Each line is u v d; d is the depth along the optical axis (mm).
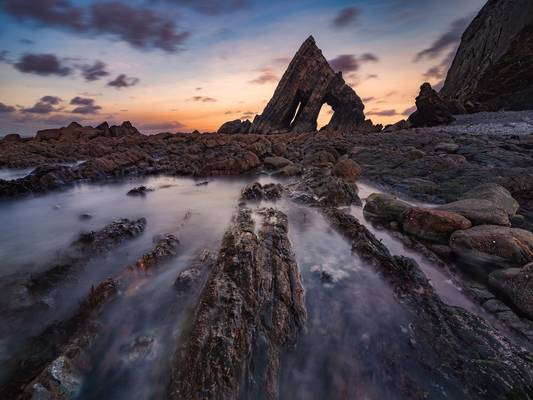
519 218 10875
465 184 15336
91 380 4766
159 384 4645
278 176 22734
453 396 4414
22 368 4785
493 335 5402
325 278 7523
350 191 14875
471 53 88750
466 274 7820
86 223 12648
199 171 24953
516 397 4230
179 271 7836
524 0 69312
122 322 5883
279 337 5371
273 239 8336
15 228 11922
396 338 5562
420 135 32875
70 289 7199
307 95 82812
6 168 28578
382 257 8211
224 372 4348
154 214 13734
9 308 6301
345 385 4832
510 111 49344
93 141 43031
